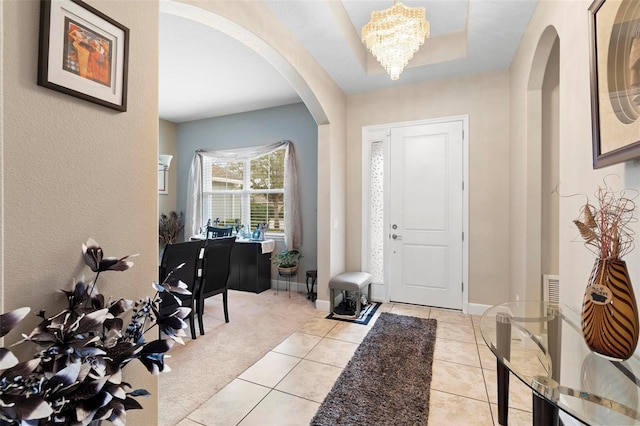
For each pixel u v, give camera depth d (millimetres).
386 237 3961
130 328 979
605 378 1012
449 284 3680
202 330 2986
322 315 3535
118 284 1180
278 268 4449
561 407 898
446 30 3129
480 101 3475
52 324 785
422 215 3789
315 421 1768
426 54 3264
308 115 4641
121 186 1194
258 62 3455
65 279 1017
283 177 4871
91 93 1070
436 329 3084
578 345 1154
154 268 1318
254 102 4684
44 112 959
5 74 869
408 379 2189
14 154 893
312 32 2707
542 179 2682
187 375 2262
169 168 5633
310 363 2428
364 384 2131
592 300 1046
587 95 1423
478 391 2062
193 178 5480
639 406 897
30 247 931
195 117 5430
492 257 3441
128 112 1219
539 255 2672
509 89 3336
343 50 3006
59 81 978
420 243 3809
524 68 2701
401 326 3145
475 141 3504
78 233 1055
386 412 1840
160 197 5484
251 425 1739
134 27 1237
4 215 873
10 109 881
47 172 970
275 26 2490
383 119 3934
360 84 3783
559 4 1776
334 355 2559
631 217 1120
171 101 4633
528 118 2670
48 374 732
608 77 1158
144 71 1281
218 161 5438
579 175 1511
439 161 3695
